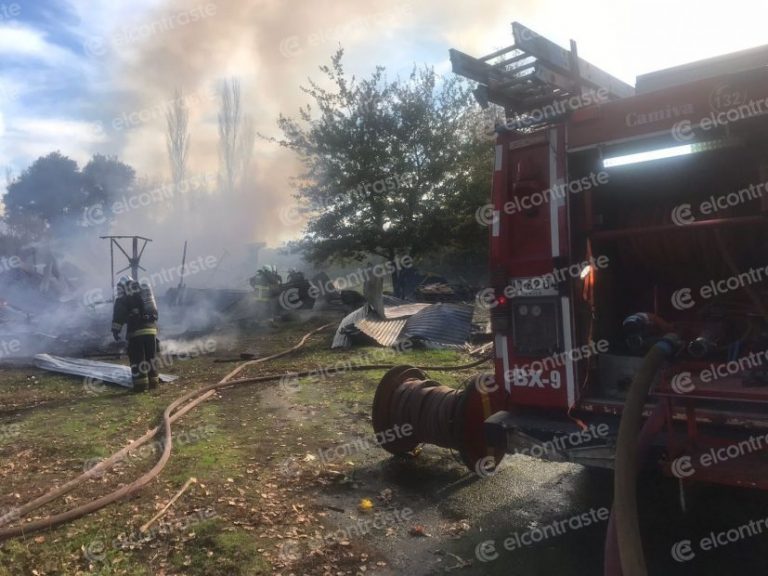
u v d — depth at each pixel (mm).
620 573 2756
